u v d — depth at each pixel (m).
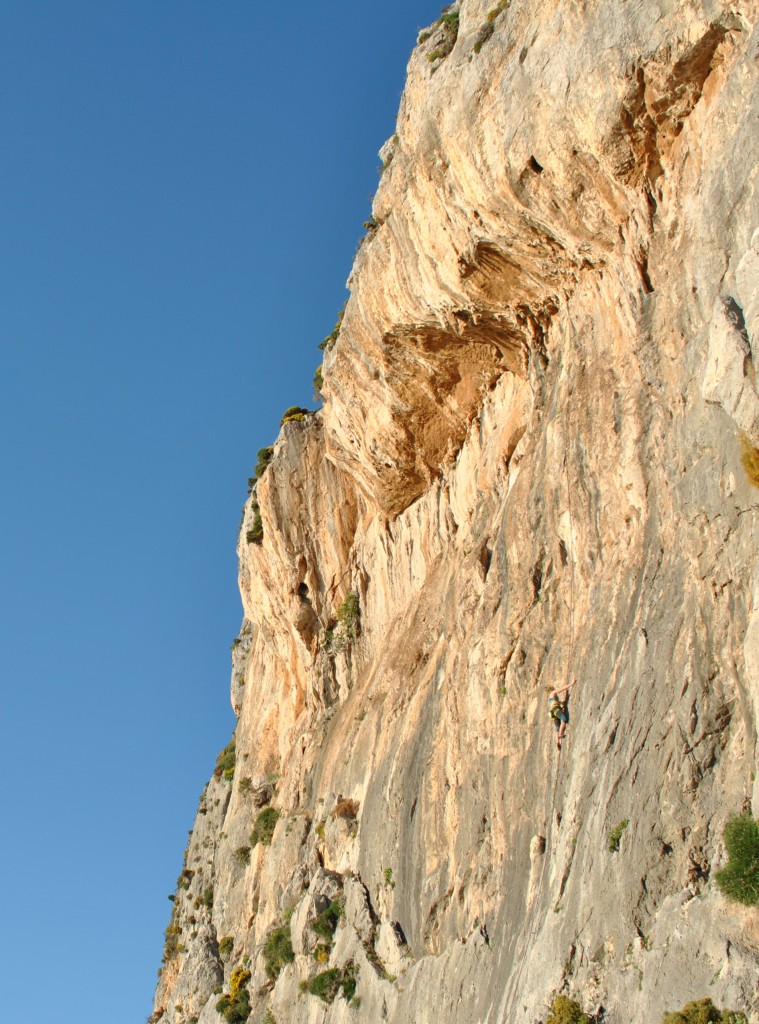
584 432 26.56
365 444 40.44
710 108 22.61
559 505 27.47
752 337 18.58
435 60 30.30
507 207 28.02
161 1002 57.62
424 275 32.50
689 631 20.56
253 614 53.34
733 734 19.06
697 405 21.53
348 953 34.66
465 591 32.38
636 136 24.23
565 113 25.17
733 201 21.03
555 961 21.16
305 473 48.81
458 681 31.36
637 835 20.03
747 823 17.91
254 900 48.25
